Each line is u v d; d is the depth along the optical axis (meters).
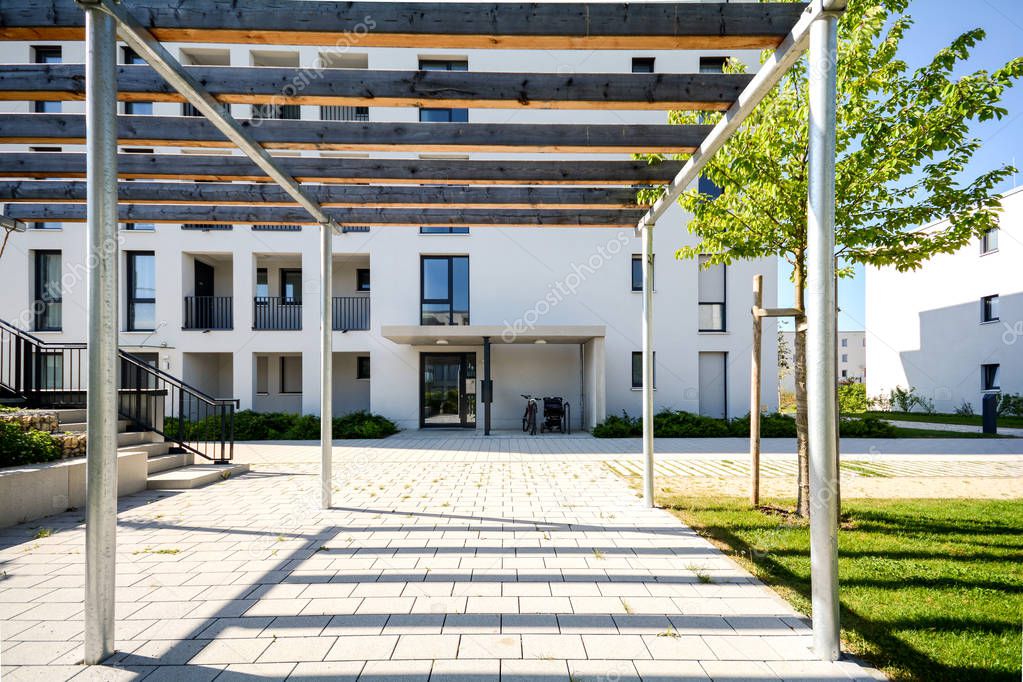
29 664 2.49
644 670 2.42
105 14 2.66
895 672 2.39
